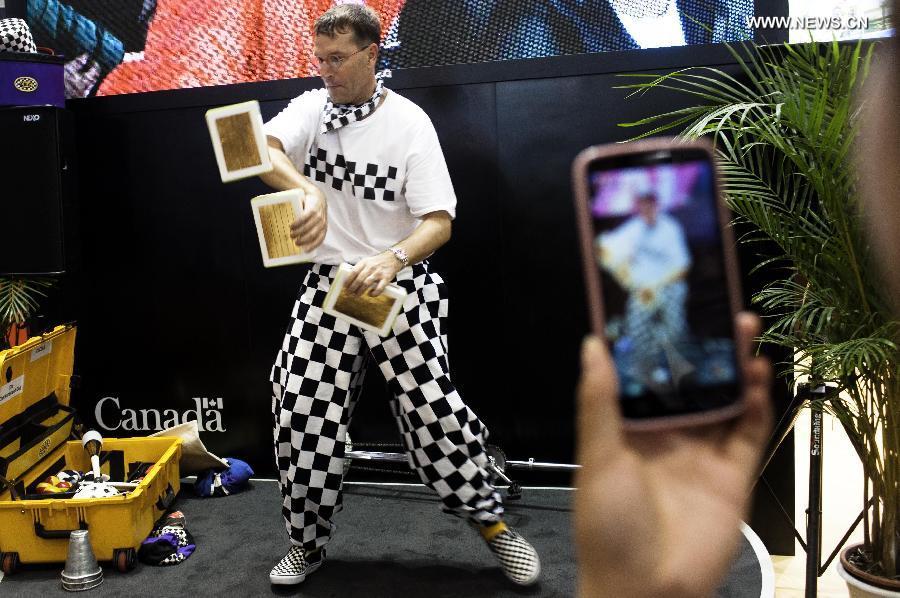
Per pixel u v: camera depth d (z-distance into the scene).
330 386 2.53
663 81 3.07
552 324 3.26
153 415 3.59
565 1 3.88
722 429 0.35
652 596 0.30
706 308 0.50
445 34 3.95
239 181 3.43
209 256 3.49
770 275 3.01
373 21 2.38
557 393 3.28
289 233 2.33
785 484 3.05
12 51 3.34
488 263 3.27
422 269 2.58
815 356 2.27
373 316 2.34
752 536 2.89
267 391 3.52
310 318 2.54
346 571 2.76
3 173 3.35
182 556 2.86
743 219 2.99
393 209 2.48
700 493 0.33
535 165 3.20
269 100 3.34
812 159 2.30
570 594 2.58
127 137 3.47
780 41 3.79
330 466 2.56
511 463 3.24
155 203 3.49
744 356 0.48
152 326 3.55
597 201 0.52
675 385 0.48
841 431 4.27
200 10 4.08
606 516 0.30
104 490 2.88
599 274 0.51
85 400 3.62
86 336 3.59
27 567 2.81
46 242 3.37
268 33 4.07
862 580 2.38
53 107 3.32
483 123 3.21
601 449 0.32
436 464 2.56
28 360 3.04
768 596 2.51
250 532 3.08
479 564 2.79
